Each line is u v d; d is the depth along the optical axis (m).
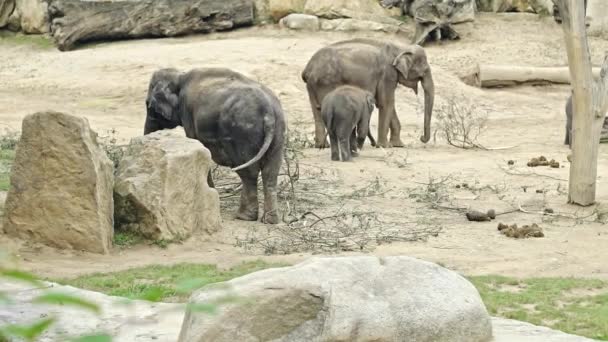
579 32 15.53
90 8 34.31
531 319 9.59
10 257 2.50
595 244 13.41
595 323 9.39
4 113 25.42
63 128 12.29
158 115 15.36
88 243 12.36
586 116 15.80
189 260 12.11
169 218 12.85
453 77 30.83
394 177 18.12
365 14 35.19
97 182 12.27
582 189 15.89
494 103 28.89
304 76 21.48
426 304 6.86
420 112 27.70
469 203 16.11
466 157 20.75
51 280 10.78
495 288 10.98
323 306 6.46
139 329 7.88
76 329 7.76
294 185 16.91
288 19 34.78
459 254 12.73
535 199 16.44
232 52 31.47
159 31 34.72
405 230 14.00
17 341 5.61
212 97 14.30
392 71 21.88
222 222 14.20
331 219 14.61
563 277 11.55
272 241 13.21
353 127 19.72
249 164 13.71
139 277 11.12
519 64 32.22
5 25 36.31
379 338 6.58
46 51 34.22
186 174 13.03
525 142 23.25
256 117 13.92
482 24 35.72
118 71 30.02
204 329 6.29
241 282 6.59
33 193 12.44
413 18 35.44
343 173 18.19
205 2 34.88
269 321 6.38
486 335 7.20
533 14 36.59
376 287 6.82
